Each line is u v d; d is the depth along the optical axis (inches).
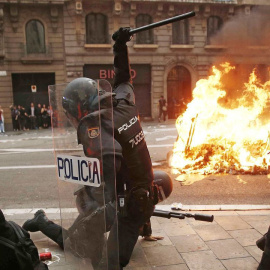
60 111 91.5
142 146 94.5
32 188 248.2
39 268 84.4
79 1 868.6
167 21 95.4
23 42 871.1
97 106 82.2
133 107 95.3
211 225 151.9
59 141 93.4
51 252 128.9
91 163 84.6
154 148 415.2
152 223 156.8
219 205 187.0
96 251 88.8
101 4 897.5
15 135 685.3
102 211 85.4
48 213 179.3
